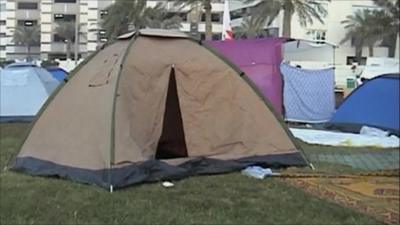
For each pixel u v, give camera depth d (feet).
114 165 20.92
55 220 16.30
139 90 23.35
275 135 25.70
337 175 24.08
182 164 23.08
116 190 20.15
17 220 16.24
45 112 24.31
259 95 26.03
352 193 20.83
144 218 16.65
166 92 24.02
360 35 179.63
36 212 17.04
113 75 23.16
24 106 47.42
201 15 119.14
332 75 49.29
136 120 22.88
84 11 74.74
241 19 153.07
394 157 30.71
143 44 24.72
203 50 25.72
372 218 17.30
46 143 23.47
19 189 19.97
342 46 187.32
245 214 17.31
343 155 30.91
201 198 19.19
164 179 21.99
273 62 46.19
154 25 126.00
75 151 22.31
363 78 80.69
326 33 186.29
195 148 24.17
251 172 23.52
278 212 17.65
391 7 161.07
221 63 25.59
